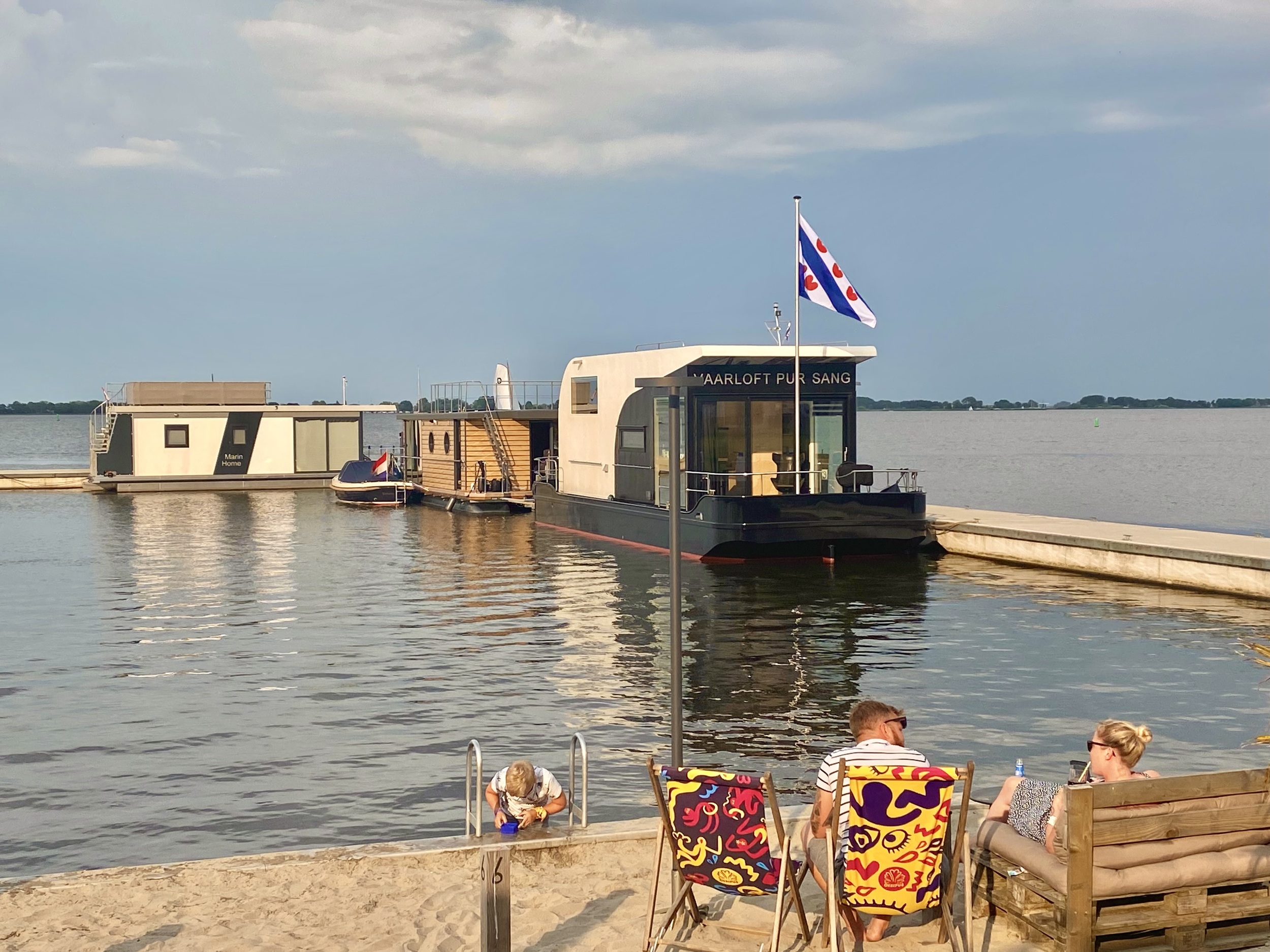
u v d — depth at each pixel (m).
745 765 12.81
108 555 32.41
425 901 7.00
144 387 56.22
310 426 57.09
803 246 27.25
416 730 14.31
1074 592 24.25
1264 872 6.07
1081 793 5.78
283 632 21.08
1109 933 5.87
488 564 30.02
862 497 28.02
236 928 6.62
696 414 28.78
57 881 7.30
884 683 16.47
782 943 6.40
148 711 15.34
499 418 46.09
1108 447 124.38
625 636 20.25
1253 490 60.72
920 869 5.95
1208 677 16.64
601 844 7.94
